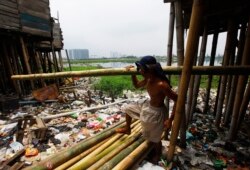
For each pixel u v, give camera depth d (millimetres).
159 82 2701
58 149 4066
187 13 4621
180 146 3900
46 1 11094
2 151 3871
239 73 2432
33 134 4434
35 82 11859
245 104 4215
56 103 8695
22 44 9555
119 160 2895
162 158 3445
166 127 3010
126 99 9570
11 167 3174
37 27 10289
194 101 5633
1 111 7160
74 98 9914
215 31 6320
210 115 6617
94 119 6207
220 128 5262
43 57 15508
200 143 4258
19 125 4906
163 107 2990
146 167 3096
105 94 11578
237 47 5691
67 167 2803
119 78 18797
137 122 4727
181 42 3316
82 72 3592
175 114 2932
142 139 3650
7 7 8328
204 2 2375
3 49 9461
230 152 3811
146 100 3207
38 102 8414
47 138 4523
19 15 9000
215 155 3721
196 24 2463
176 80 17141
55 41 14156
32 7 9891
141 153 3180
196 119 6066
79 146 3152
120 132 3742
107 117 6367
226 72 2496
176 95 2797
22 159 3617
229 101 5223
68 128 5344
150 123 2943
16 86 8945
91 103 8844
